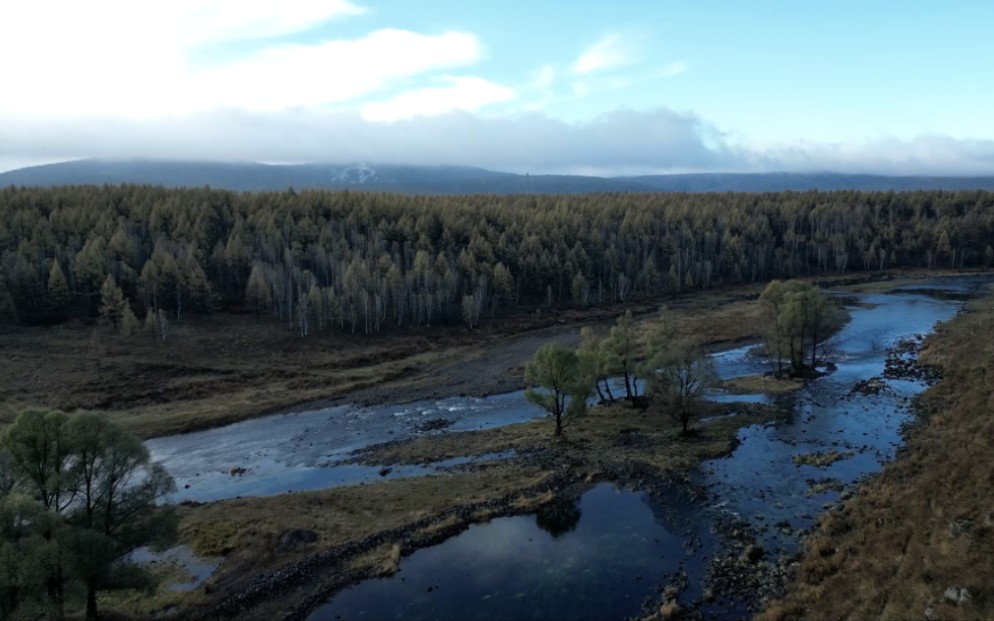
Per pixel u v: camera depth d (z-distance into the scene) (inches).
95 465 1534.2
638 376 2874.0
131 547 1539.1
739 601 1494.8
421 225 7032.5
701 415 2950.3
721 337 4864.7
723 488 2134.6
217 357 4441.4
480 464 2541.8
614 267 6983.3
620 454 2501.2
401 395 3853.3
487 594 1621.6
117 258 5393.7
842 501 1931.6
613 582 1635.1
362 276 5531.5
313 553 1860.2
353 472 2605.8
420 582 1694.1
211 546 1926.7
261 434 3235.7
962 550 1268.5
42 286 4805.6
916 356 3801.7
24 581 1256.2
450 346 5172.2
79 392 3698.3
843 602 1311.5
